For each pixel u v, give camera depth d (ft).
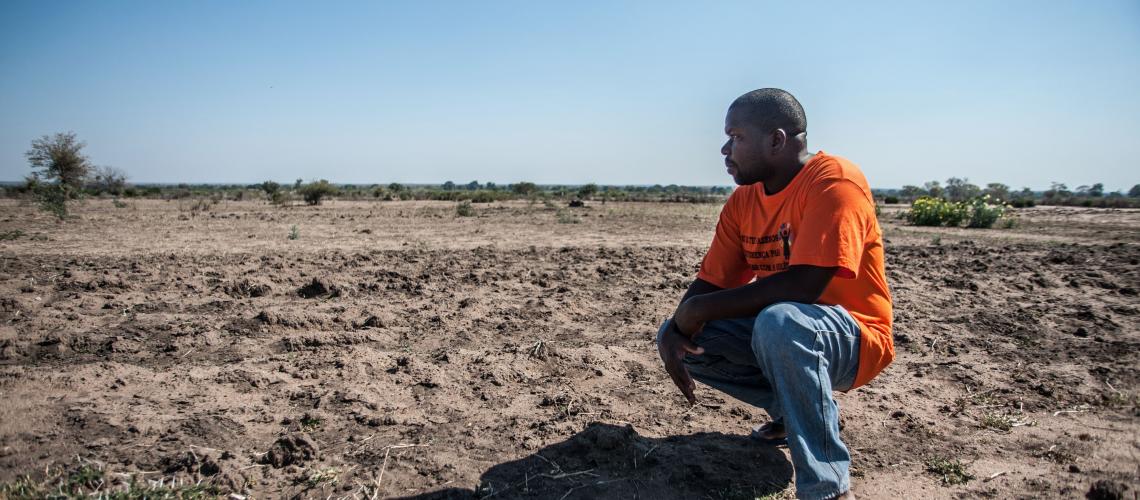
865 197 5.98
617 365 10.91
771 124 6.19
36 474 6.45
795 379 5.65
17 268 20.26
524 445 7.66
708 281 7.61
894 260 26.22
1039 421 8.65
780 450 7.70
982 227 55.21
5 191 112.47
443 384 9.68
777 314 5.67
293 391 9.19
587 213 72.38
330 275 19.72
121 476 6.45
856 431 8.32
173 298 15.74
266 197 124.67
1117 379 10.34
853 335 5.99
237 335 12.36
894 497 6.62
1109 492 6.32
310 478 6.70
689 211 80.48
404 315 14.32
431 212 72.18
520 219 58.95
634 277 20.27
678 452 7.53
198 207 73.46
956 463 7.32
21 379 9.09
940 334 13.25
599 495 6.57
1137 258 26.78
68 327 12.50
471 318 14.16
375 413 8.48
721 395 9.61
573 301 16.07
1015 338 13.07
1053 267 24.04
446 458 7.27
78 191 71.36
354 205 95.40
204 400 8.76
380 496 6.45
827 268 5.74
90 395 8.74
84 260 22.62
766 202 6.62
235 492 6.41
